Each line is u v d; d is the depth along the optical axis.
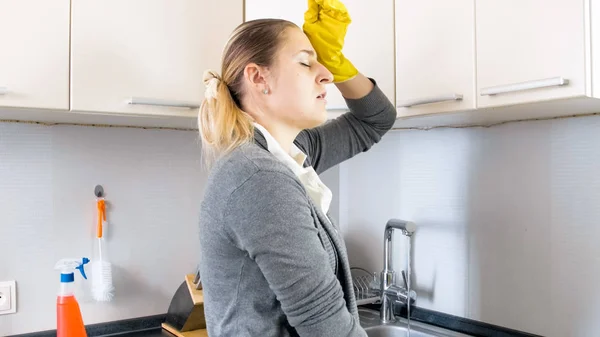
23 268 1.70
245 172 0.89
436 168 1.94
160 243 1.93
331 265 1.00
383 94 1.50
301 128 1.13
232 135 1.00
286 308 0.89
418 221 2.00
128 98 1.49
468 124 1.83
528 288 1.67
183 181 1.98
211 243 0.95
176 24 1.56
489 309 1.78
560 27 1.21
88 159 1.81
